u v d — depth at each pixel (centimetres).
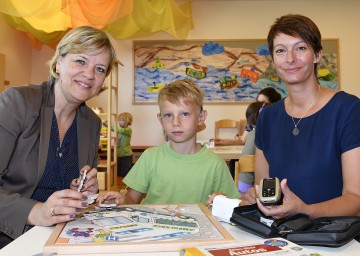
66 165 128
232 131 548
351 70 544
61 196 87
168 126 141
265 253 65
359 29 543
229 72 552
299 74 115
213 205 96
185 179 139
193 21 552
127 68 561
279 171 124
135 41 553
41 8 303
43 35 452
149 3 352
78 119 134
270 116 133
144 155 146
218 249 67
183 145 143
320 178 115
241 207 91
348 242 77
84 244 70
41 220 87
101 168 392
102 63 118
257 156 138
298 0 549
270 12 552
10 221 93
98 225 83
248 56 550
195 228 81
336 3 545
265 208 85
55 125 126
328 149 114
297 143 121
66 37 116
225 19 554
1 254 69
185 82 145
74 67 115
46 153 118
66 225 83
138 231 78
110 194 109
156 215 92
